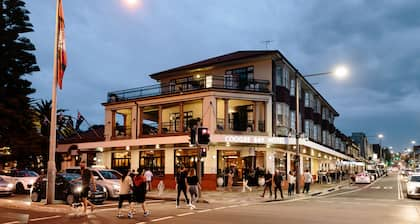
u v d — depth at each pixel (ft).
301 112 153.48
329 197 89.51
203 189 106.42
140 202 51.90
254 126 115.75
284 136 120.47
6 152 139.44
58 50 64.90
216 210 59.47
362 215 53.78
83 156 135.13
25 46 136.98
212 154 107.86
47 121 149.69
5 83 134.62
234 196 86.63
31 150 134.51
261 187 110.11
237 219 48.67
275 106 121.19
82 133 163.22
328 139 198.90
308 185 99.76
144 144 117.91
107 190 77.10
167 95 117.70
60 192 66.80
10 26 137.18
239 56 127.65
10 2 135.54
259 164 115.34
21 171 101.14
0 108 127.03
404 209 62.18
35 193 70.08
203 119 110.01
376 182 175.83
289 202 75.66
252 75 123.44
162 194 90.58
